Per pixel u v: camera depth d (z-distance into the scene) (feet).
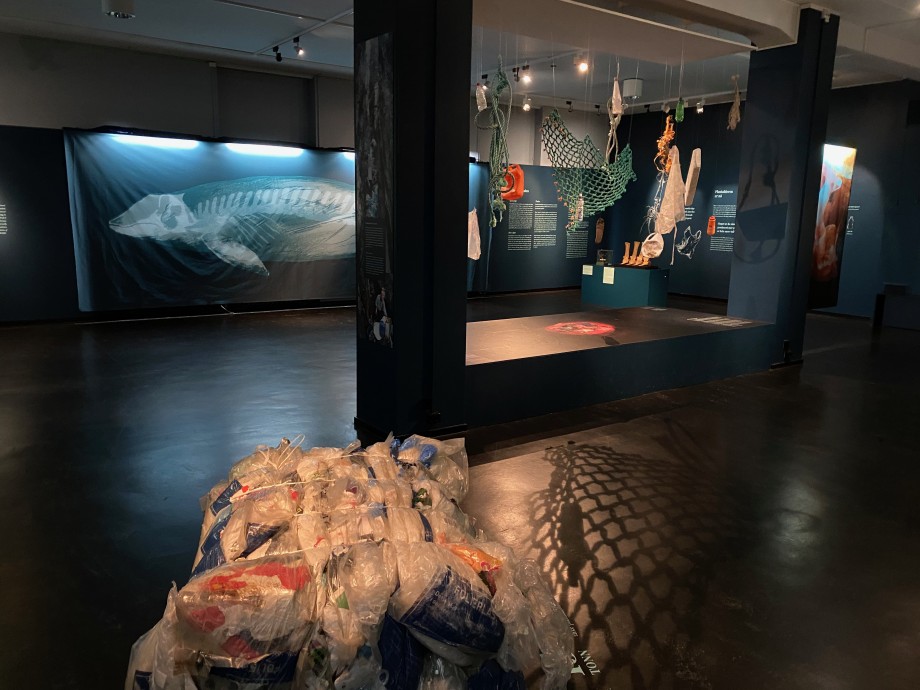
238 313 31.09
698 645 7.30
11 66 25.67
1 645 7.14
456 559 5.18
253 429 14.37
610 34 17.47
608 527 10.17
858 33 22.70
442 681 4.91
